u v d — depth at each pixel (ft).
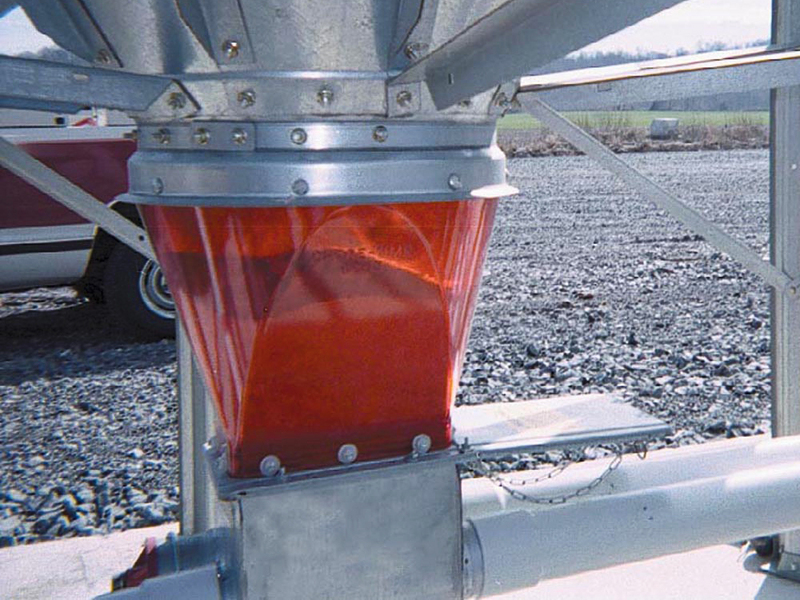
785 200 7.81
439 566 4.89
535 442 5.11
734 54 6.56
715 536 5.93
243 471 4.71
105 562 9.07
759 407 14.89
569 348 18.99
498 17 4.06
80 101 4.27
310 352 4.61
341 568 4.71
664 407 14.98
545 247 33.71
